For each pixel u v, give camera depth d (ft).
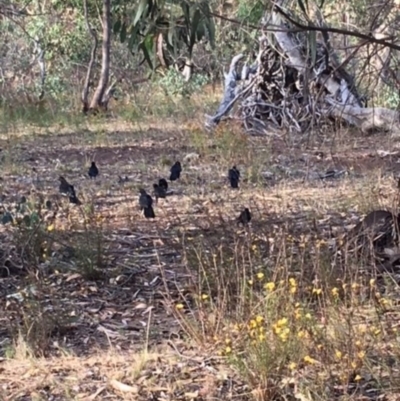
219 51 65.36
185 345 17.16
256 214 27.63
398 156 42.42
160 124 60.39
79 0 79.56
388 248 21.39
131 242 24.54
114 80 80.89
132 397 15.02
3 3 66.28
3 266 21.47
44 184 35.50
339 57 44.60
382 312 17.62
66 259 22.22
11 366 16.39
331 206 29.40
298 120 48.32
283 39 47.29
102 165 41.50
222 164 39.81
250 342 15.33
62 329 18.06
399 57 21.16
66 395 15.05
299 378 14.96
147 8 16.57
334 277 19.22
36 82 83.92
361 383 15.02
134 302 19.80
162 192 28.25
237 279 18.80
